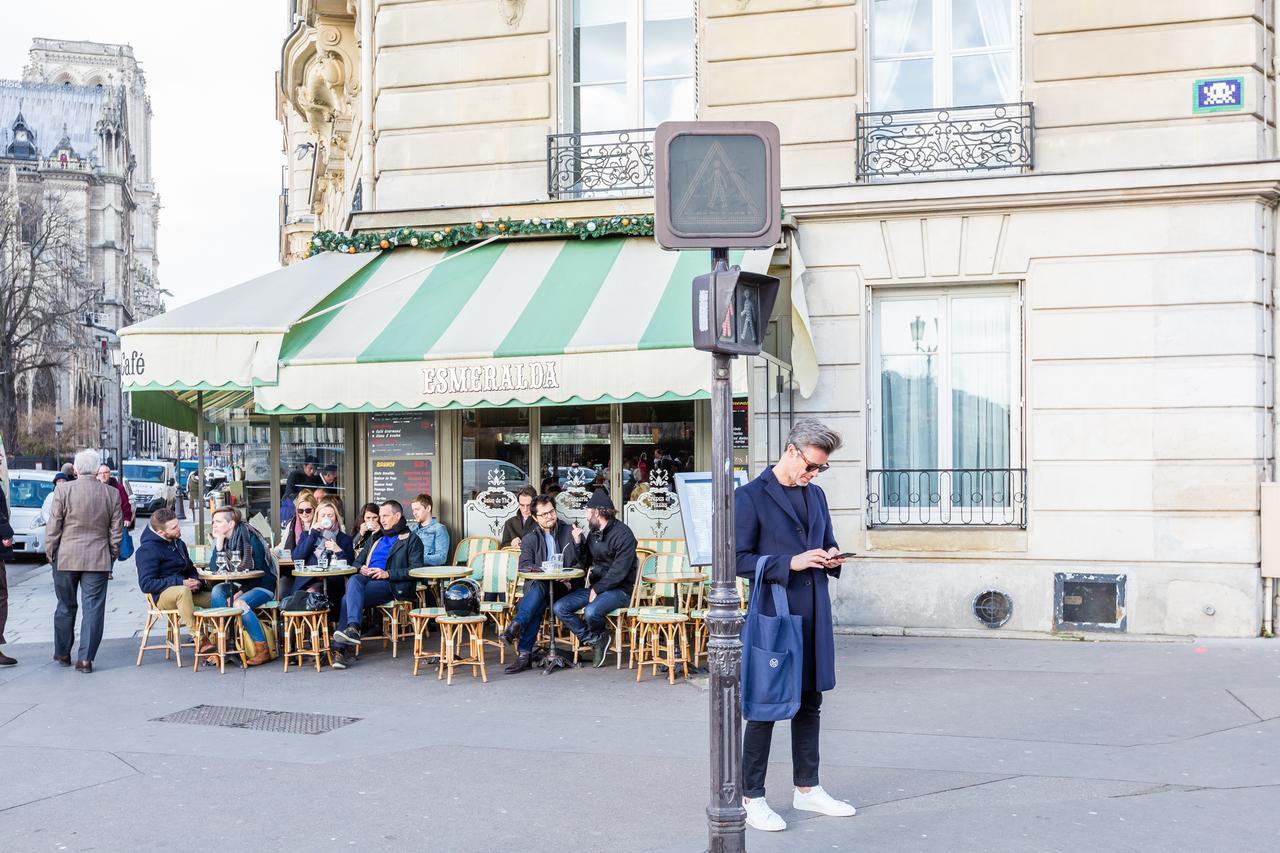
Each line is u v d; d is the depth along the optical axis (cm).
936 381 1147
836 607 1129
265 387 1031
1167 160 1074
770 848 523
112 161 13400
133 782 654
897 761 667
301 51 1909
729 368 507
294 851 540
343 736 757
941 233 1118
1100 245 1081
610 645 1054
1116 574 1073
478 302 1080
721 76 1180
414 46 1261
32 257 5750
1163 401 1066
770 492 567
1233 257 1055
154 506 4056
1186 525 1060
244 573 1040
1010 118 1108
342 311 1098
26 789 643
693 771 661
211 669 1012
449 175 1247
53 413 7338
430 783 644
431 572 1028
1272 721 744
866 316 1141
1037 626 1088
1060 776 631
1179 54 1075
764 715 540
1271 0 1083
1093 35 1093
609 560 999
